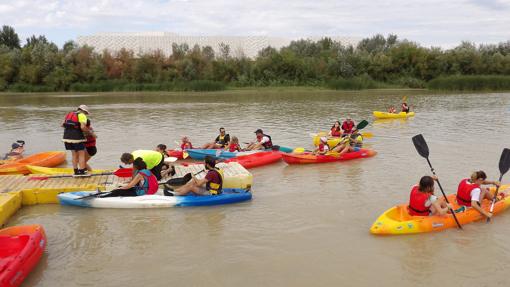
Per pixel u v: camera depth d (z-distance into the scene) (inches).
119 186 387.9
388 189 412.2
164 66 2308.1
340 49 2701.8
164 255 279.6
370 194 397.4
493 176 454.9
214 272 258.1
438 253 278.2
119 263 269.6
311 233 311.1
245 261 271.0
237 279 249.9
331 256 276.5
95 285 244.5
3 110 1248.2
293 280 248.7
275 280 248.7
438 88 2190.0
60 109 1273.4
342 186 424.8
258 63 2397.9
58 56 2223.2
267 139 567.2
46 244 287.9
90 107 1316.4
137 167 373.7
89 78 2223.2
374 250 283.6
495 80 2123.5
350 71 2396.7
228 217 342.3
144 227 323.6
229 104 1397.6
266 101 1523.1
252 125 884.6
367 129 821.9
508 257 272.1
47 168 455.8
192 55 2329.0
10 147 671.1
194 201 363.3
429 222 308.5
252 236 307.1
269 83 2354.8
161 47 3036.4
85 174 421.1
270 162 528.1
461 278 248.8
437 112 1117.1
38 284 245.6
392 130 805.2
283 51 2485.2
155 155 404.5
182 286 243.3
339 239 300.7
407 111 1040.8
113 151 612.7
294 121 949.8
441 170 481.1
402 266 263.1
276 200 383.6
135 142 687.7
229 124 900.6
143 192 371.6
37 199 374.6
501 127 820.0
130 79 2260.1
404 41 2576.3
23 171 462.9
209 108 1258.0
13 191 367.2
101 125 892.6
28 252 251.6
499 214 340.2
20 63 2215.8
